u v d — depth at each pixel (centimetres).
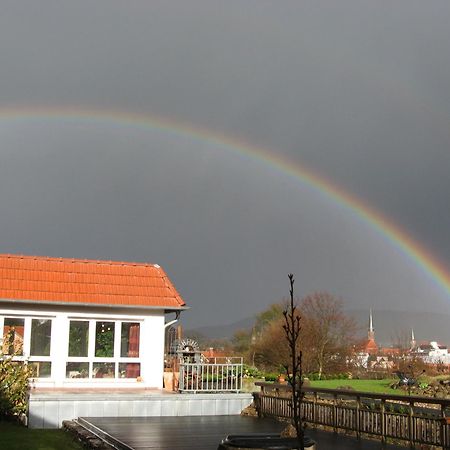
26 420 1631
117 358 2011
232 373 1928
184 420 1645
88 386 1961
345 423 1366
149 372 2033
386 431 1234
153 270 2216
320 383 2891
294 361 612
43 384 1909
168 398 1770
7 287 1947
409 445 1182
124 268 2178
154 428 1462
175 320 2103
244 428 1471
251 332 4762
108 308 2011
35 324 1938
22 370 1689
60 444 1309
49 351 1938
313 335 3694
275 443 779
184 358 2095
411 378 2838
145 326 2053
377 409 1317
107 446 1189
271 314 4641
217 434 1359
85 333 1991
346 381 3086
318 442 1251
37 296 1945
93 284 2066
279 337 3641
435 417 1121
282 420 1633
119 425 1517
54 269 2091
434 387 2539
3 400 1611
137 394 1772
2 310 1903
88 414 1689
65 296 1978
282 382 1944
